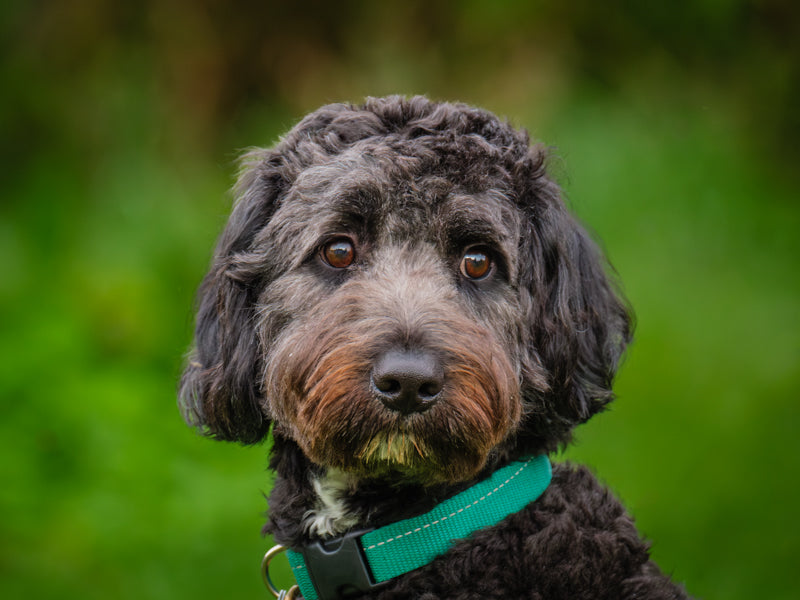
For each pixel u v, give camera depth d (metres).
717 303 9.20
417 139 3.69
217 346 3.94
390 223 3.61
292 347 3.51
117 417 7.12
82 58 10.52
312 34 11.49
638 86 11.03
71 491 6.64
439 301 3.44
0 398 7.14
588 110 10.70
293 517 3.68
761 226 10.26
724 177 10.55
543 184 3.87
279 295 3.68
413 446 3.22
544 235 3.82
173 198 9.54
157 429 7.21
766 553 6.43
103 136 10.09
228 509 6.61
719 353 8.54
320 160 3.73
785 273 9.68
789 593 6.13
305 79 11.23
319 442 3.29
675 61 11.62
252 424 3.85
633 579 3.39
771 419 7.78
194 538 6.39
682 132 10.91
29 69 10.29
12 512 6.44
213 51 11.06
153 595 6.00
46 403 7.14
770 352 8.56
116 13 10.73
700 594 6.18
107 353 8.09
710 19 11.53
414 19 11.31
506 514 3.47
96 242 9.02
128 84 10.43
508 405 3.43
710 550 6.51
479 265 3.65
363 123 3.79
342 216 3.61
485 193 3.65
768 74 11.63
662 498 7.00
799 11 11.84
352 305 3.39
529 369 3.70
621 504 3.69
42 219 9.30
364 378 3.21
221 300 3.85
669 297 9.21
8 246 8.95
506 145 3.85
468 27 11.12
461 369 3.24
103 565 6.18
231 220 3.97
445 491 3.54
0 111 10.07
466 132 3.81
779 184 10.86
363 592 3.41
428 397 3.18
